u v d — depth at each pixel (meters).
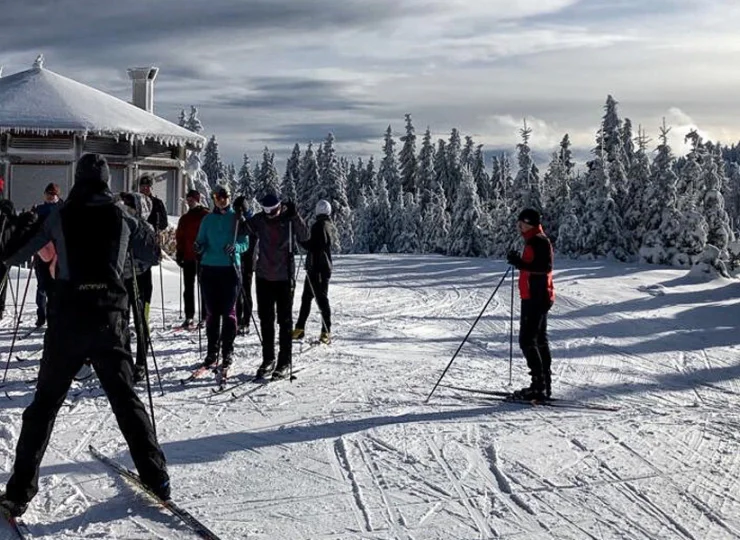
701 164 31.50
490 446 6.15
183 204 23.69
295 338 10.88
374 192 71.94
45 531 4.35
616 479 5.45
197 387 7.97
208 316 8.56
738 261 25.38
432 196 60.66
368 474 5.46
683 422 7.04
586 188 32.50
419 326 12.91
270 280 8.36
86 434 6.20
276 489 5.14
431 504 4.92
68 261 4.45
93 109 21.44
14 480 4.45
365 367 9.23
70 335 4.39
